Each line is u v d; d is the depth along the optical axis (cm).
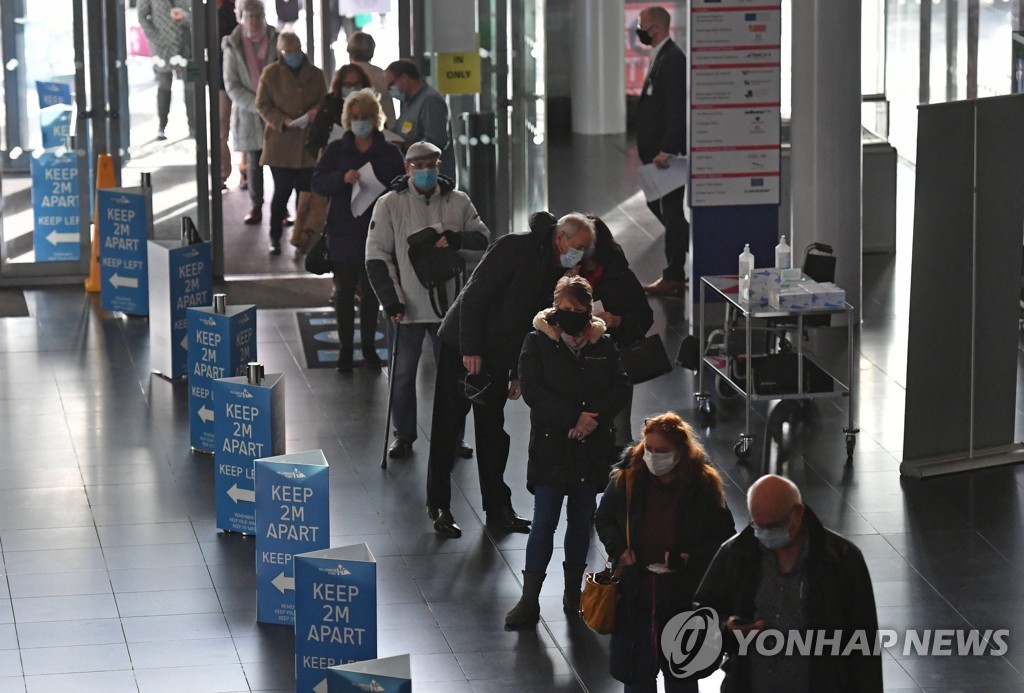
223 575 2241
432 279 2583
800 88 3419
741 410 2988
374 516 2469
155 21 3838
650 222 4669
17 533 2380
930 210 2581
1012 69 4300
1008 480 2622
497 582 2223
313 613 1836
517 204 4056
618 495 1717
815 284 2764
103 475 2631
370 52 3853
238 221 4534
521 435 2853
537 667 1967
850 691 1476
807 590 1466
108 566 2262
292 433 2853
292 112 4078
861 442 2809
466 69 3903
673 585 1692
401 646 2023
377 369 3250
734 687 1510
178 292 3136
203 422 2733
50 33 3822
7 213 3881
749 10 3284
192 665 1966
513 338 2269
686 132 3781
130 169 3909
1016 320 2692
